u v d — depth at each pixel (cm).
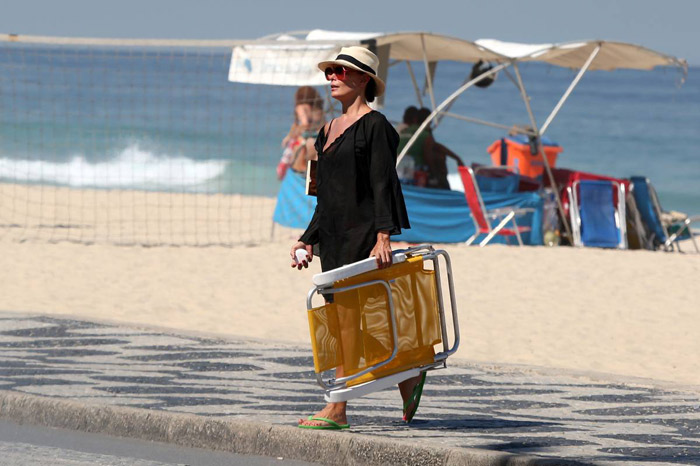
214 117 13425
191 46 4544
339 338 1499
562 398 1917
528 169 4850
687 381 2411
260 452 1480
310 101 5116
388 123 1499
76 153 9906
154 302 3191
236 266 3912
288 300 3306
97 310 3019
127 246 4328
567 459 1332
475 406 1808
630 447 1478
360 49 1500
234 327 2859
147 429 1557
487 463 1347
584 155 13588
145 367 2055
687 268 4169
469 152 12988
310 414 1636
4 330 2414
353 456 1421
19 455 1430
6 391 1686
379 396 1888
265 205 6372
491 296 3484
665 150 14150
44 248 4156
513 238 4641
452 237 4622
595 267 4100
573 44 4841
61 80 18300
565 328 3023
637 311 3316
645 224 4838
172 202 6366
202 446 1519
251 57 4516
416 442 1406
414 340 1541
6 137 10575
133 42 4569
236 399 1756
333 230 1508
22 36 4591
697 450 1478
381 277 1505
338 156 1497
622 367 2562
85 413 1603
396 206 1502
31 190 6675
